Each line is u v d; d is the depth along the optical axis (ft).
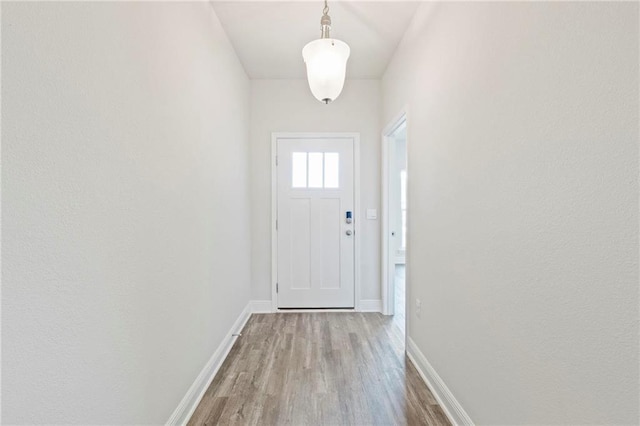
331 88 5.51
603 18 2.53
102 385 3.27
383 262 10.86
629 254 2.35
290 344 8.36
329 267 11.25
